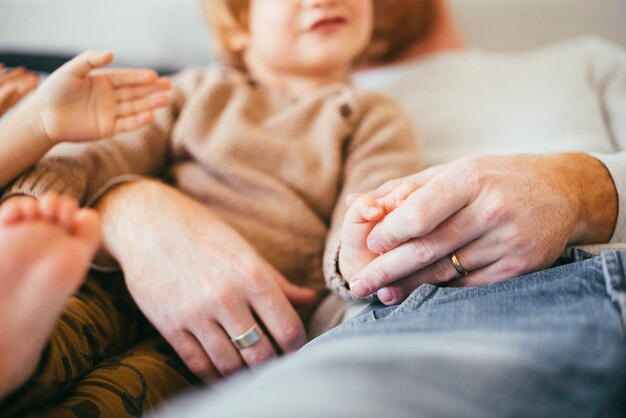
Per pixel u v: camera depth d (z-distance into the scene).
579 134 0.74
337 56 0.73
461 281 0.49
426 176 0.51
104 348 0.53
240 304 0.52
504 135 0.78
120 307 0.57
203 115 0.69
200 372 0.53
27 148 0.54
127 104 0.58
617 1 1.11
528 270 0.48
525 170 0.49
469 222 0.46
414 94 0.88
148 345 0.56
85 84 0.56
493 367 0.35
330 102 0.71
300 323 0.54
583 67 0.86
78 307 0.52
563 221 0.48
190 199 0.60
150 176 0.69
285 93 0.75
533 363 0.36
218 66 0.86
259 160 0.67
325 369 0.36
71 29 1.01
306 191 0.66
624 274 0.43
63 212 0.40
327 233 0.64
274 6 0.72
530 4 1.13
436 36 1.07
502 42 1.13
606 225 0.51
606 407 0.36
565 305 0.41
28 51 0.85
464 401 0.34
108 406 0.46
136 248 0.54
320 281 0.63
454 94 0.86
